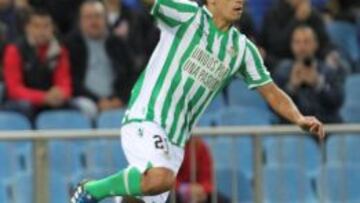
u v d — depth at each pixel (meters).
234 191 21.92
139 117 17.86
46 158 21.30
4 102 26.31
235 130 21.73
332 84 27.33
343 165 22.61
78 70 26.80
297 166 22.47
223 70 18.06
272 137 22.09
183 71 17.86
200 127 23.91
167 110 17.84
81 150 21.52
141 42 28.03
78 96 26.72
